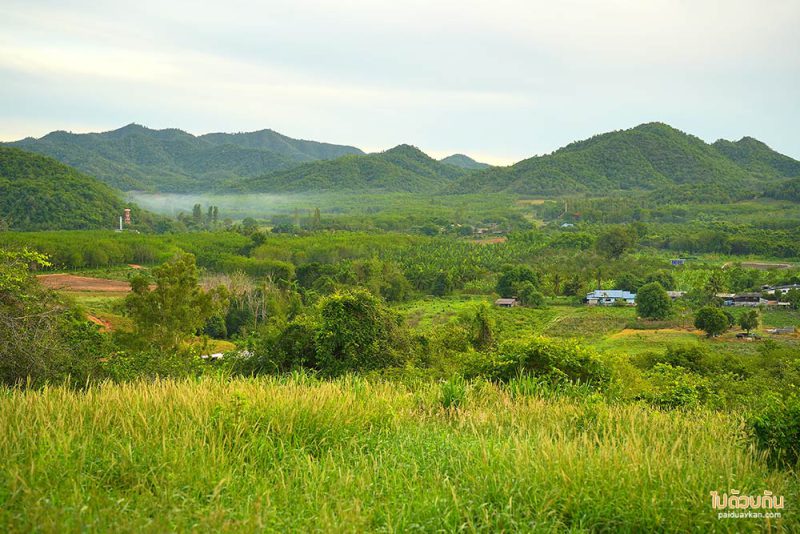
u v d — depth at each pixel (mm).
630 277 69625
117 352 18516
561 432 7223
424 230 143250
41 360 11922
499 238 135750
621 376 14422
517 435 7262
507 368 12508
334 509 4898
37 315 12727
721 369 27500
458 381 10742
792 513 5070
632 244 91438
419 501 5039
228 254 81688
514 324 50656
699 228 127812
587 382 11742
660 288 54156
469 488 5363
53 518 4230
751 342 43812
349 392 8531
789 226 127938
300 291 62125
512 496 5133
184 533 4199
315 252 88625
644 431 7531
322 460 6020
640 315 54562
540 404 8984
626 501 5004
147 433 6285
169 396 7707
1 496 4559
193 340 29203
